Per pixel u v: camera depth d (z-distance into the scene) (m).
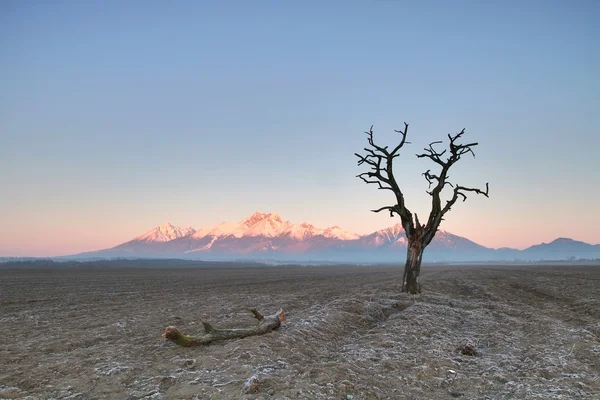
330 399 8.93
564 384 10.23
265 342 13.43
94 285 47.69
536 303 27.59
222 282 54.59
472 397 9.72
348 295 30.19
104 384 10.16
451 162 28.73
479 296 31.83
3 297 33.19
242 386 9.45
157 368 11.45
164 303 28.67
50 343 15.18
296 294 34.16
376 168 29.08
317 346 14.13
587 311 23.09
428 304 23.20
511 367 11.90
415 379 10.71
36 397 9.42
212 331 14.56
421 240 29.44
